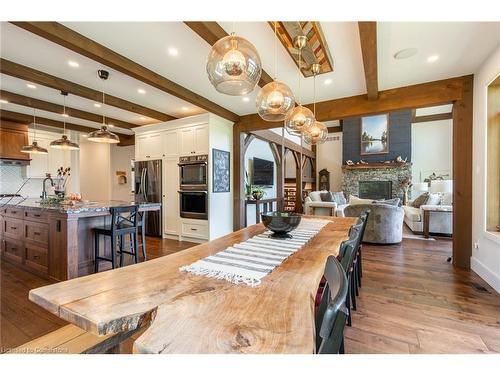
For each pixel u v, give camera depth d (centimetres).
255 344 63
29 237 315
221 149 493
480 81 298
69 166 642
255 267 121
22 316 207
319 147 1168
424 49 260
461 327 192
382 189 994
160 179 525
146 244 462
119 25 223
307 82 342
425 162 975
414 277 294
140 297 89
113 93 387
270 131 671
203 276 110
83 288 97
